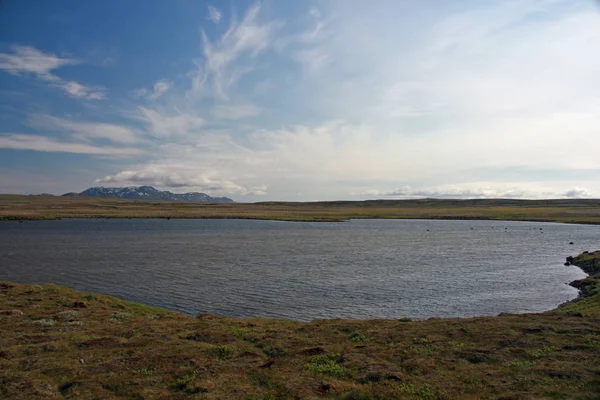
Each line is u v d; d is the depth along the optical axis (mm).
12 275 64062
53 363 20875
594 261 72938
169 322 30812
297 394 17391
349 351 23062
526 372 19344
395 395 17234
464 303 47969
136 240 122500
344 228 185500
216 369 20234
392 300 49219
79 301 36438
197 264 76250
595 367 19516
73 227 173250
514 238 133875
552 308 45531
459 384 18297
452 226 199000
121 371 20062
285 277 63531
